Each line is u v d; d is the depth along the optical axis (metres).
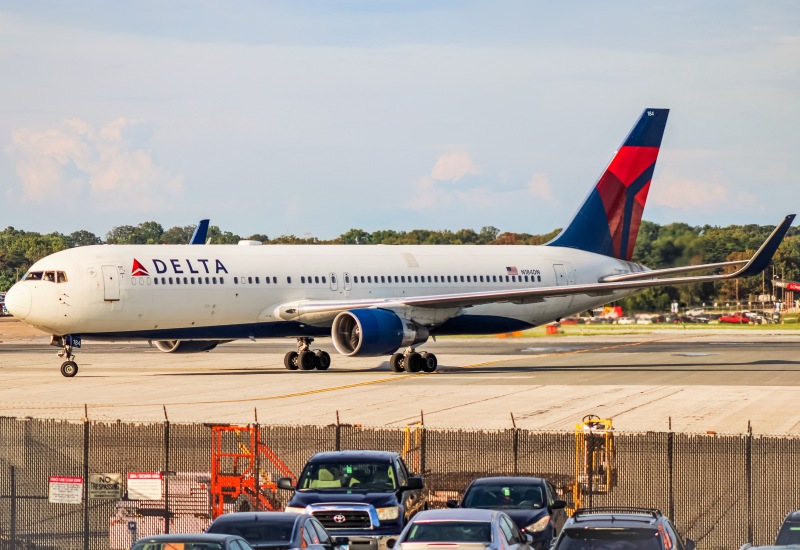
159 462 122.88
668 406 165.88
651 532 72.69
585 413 157.25
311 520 87.31
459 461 124.50
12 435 130.00
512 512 93.88
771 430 140.25
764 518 106.12
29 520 109.88
